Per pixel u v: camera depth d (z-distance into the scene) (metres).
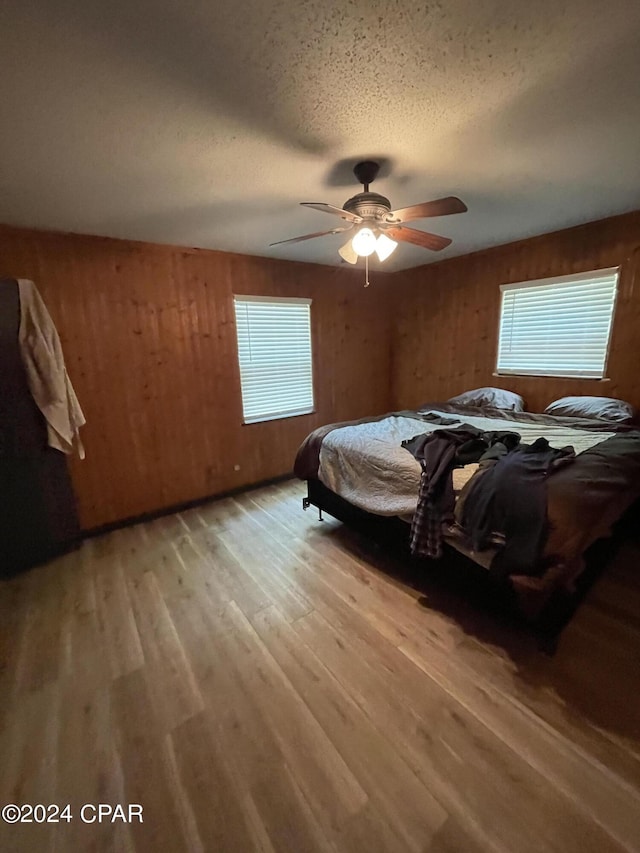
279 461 4.08
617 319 2.97
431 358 4.47
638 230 2.77
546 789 1.19
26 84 1.23
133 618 2.04
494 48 1.17
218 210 2.42
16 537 2.47
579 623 1.88
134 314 3.01
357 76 1.28
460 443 2.15
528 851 1.04
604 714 1.42
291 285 3.87
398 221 1.95
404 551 2.28
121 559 2.63
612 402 2.91
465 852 1.05
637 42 1.16
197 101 1.37
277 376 3.94
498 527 1.65
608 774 1.22
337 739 1.37
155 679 1.65
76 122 1.45
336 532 2.92
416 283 4.48
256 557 2.60
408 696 1.52
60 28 1.02
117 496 3.11
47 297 2.64
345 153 1.78
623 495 1.76
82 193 2.07
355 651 1.76
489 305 3.81
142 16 1.00
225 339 3.51
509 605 1.76
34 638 1.91
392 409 5.06
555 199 2.49
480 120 1.55
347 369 4.52
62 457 2.66
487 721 1.41
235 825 1.14
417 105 1.44
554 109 1.49
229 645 1.83
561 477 1.69
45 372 2.38
